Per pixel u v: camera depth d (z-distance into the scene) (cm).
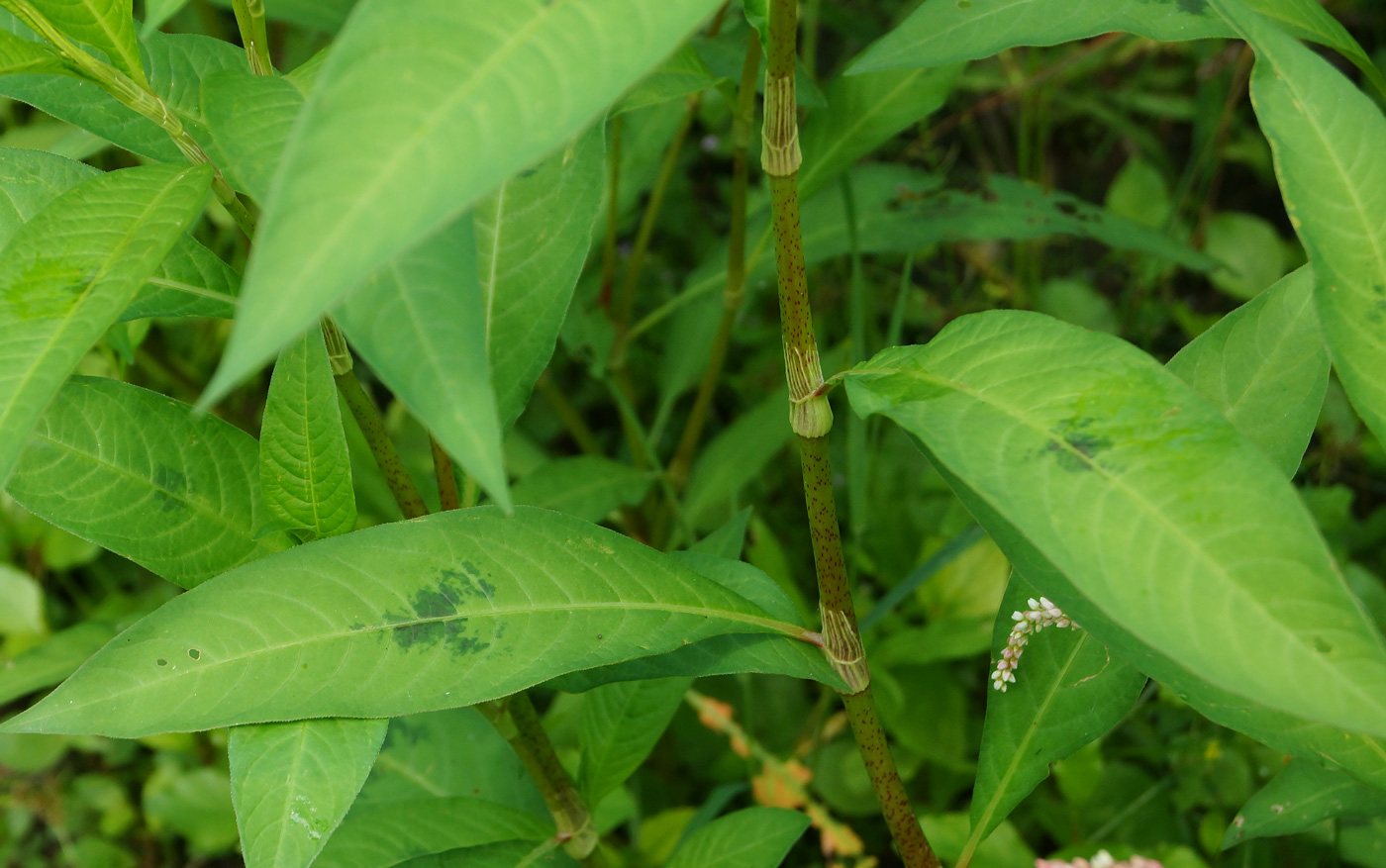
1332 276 45
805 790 77
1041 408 44
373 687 47
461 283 42
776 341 101
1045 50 110
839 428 93
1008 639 53
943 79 67
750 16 46
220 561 49
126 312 50
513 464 87
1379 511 83
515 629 48
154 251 45
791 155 46
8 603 85
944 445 43
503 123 38
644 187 79
